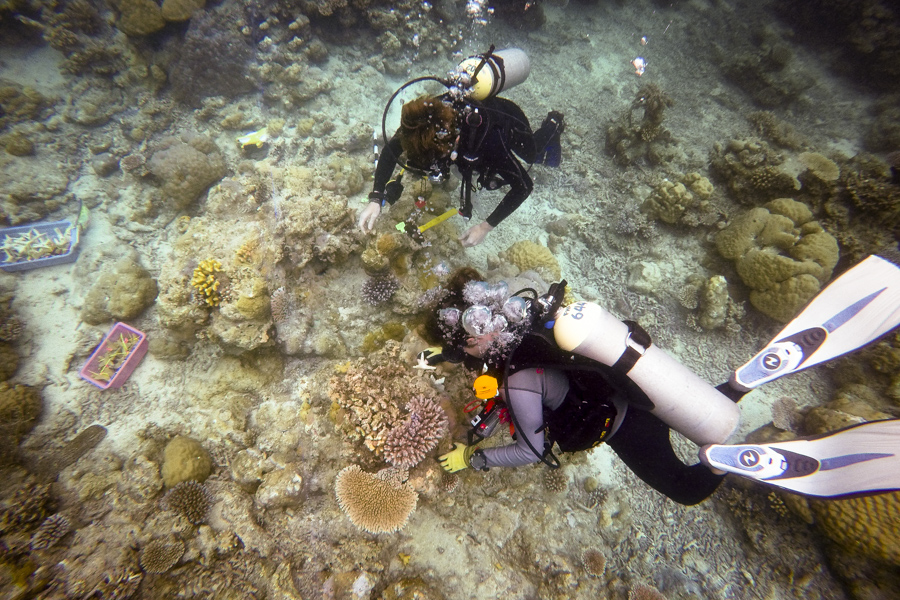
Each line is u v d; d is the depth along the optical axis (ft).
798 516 10.43
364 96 18.67
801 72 23.25
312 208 11.63
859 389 11.97
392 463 8.55
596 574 9.56
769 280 13.16
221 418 10.04
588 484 10.84
